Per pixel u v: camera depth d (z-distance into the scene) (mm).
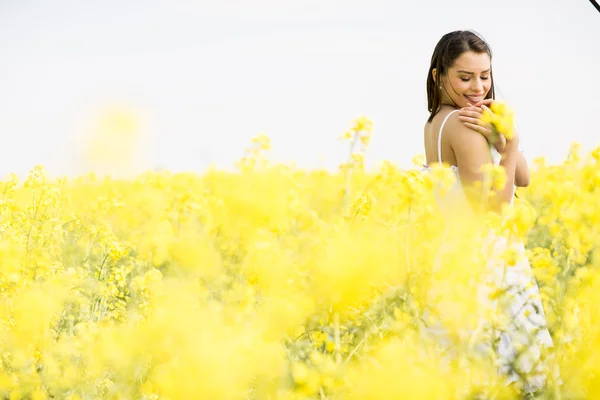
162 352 2432
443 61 3471
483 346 2783
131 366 2547
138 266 4469
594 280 2689
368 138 3865
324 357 2518
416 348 2402
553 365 2527
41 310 3059
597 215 3100
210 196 5473
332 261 2391
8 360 3078
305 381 2234
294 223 3502
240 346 2221
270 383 2303
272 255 2812
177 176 7668
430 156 3598
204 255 3156
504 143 3309
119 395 2588
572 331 2576
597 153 3184
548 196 3262
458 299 2510
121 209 6348
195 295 2959
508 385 2553
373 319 2771
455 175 3328
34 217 4625
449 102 3500
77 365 2982
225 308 2725
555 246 3775
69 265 4980
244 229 3088
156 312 2424
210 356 2096
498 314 2600
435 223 3295
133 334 2543
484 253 2938
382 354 2105
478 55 3398
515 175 3629
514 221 2693
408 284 2621
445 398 2170
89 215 6355
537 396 2648
